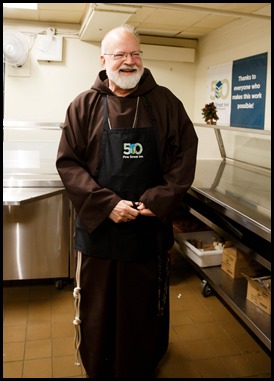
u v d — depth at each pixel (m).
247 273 2.29
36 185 2.35
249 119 2.99
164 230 1.72
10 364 1.93
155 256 1.71
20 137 3.68
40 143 3.50
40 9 3.06
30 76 3.62
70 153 1.64
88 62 3.71
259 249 1.94
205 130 3.79
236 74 3.15
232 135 3.30
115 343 1.74
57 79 3.69
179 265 3.19
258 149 2.96
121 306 1.69
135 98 1.63
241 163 3.20
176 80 3.99
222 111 3.43
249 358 2.03
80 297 1.75
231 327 2.31
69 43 3.64
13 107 3.64
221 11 2.54
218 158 3.57
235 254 2.26
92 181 1.61
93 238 1.65
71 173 1.62
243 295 2.09
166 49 3.80
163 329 1.88
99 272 1.69
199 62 3.90
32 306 2.50
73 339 2.15
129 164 1.59
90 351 1.75
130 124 1.61
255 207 1.83
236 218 1.75
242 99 3.08
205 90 3.77
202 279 2.86
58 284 2.71
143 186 1.61
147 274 1.69
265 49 2.74
